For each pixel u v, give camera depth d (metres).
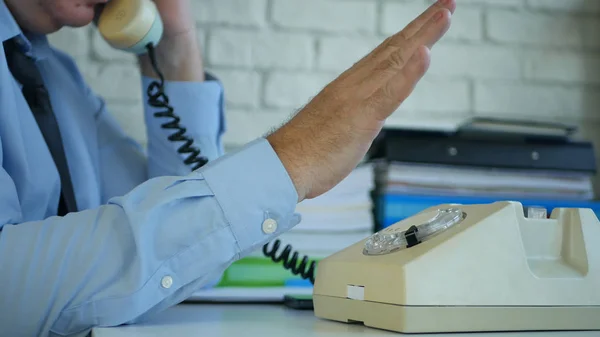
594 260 0.71
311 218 1.26
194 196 0.71
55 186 1.05
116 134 1.35
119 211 0.72
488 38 1.67
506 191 1.37
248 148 0.73
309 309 0.91
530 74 1.68
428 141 1.34
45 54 1.21
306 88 1.57
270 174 0.72
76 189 1.17
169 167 1.25
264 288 1.16
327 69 1.59
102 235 0.70
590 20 1.70
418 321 0.63
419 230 0.70
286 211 0.72
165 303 0.71
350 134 0.71
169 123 1.18
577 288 0.69
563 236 0.72
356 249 0.76
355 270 0.70
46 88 1.16
